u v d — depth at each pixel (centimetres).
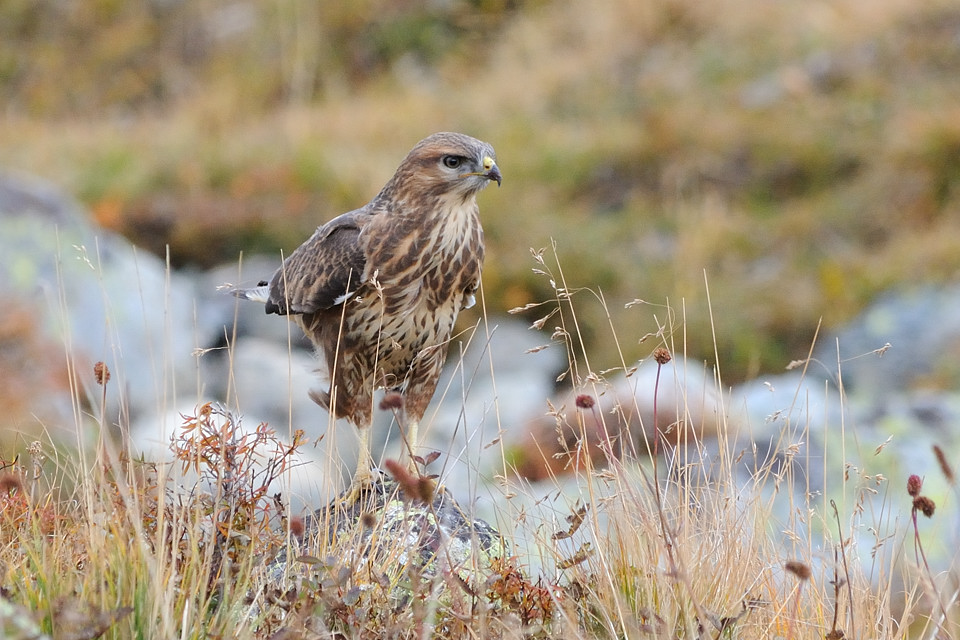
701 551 572
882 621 571
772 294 1708
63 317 628
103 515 533
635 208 1964
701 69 2255
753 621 547
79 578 502
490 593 538
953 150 1875
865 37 2178
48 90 2805
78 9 2925
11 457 658
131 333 1523
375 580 526
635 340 1584
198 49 2827
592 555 576
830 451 1015
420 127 2305
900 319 1573
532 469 1005
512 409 1417
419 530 611
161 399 675
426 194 723
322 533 588
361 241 721
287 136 2291
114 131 2539
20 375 1327
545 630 520
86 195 2125
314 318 757
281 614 513
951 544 862
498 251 1806
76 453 688
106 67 2827
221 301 1744
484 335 1634
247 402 1462
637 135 2109
